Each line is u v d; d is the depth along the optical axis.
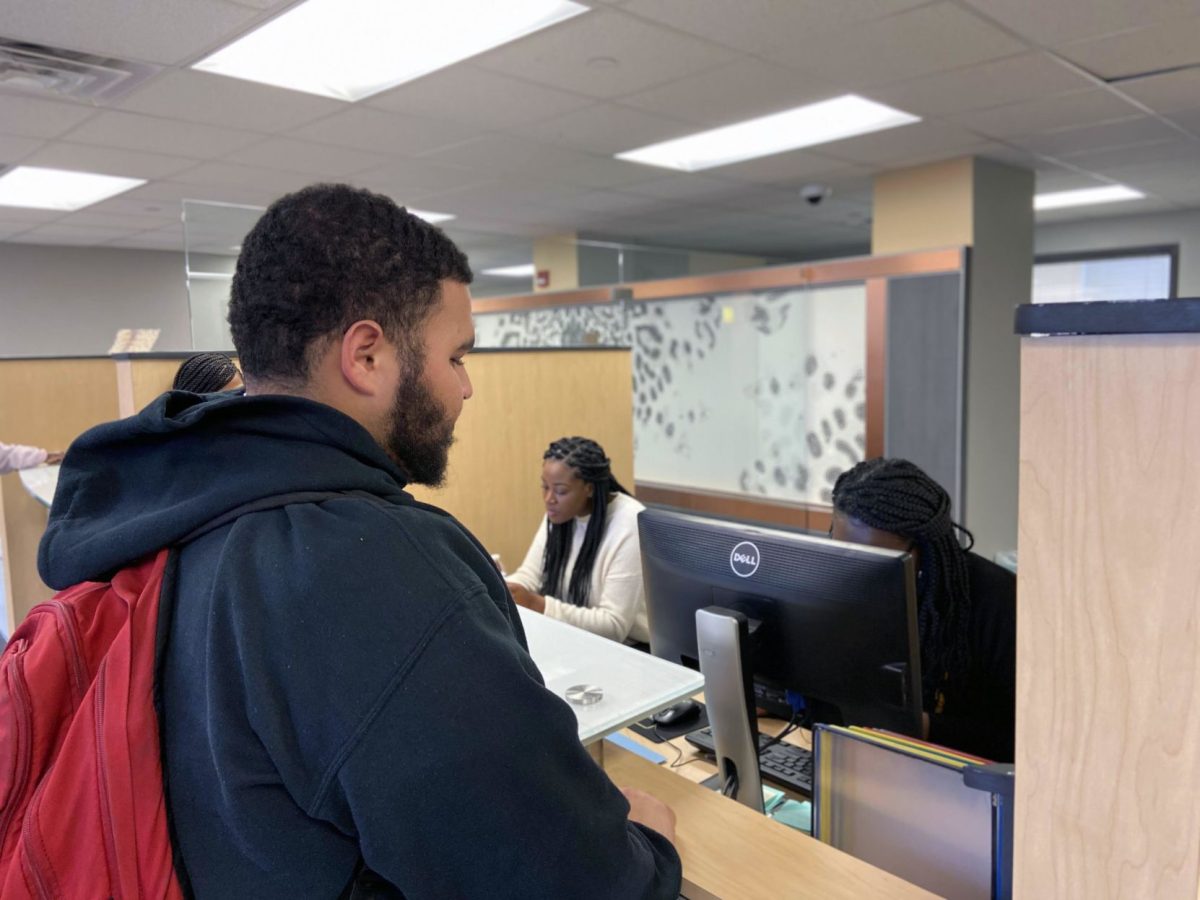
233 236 2.84
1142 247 6.36
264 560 0.51
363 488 0.57
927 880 0.81
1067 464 0.50
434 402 0.63
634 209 5.92
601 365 2.63
